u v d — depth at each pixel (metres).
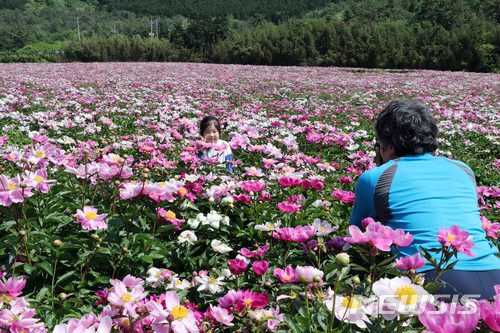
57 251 2.37
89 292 2.58
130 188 2.59
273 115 10.16
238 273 2.27
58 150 3.28
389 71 39.19
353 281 1.68
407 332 1.62
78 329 1.46
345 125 9.86
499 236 3.41
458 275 2.31
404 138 2.81
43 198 3.13
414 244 2.46
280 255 2.84
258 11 171.50
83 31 148.88
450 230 1.95
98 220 2.36
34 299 2.28
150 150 4.78
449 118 11.25
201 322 1.83
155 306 1.49
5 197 2.27
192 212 3.28
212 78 23.17
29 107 10.23
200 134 5.84
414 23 76.88
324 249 2.34
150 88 16.62
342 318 1.62
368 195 2.69
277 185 3.97
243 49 52.00
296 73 30.69
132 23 151.75
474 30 45.84
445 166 2.72
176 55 57.66
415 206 2.55
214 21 62.19
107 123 7.43
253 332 1.77
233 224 3.38
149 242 2.68
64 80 19.38
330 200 4.06
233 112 10.03
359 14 93.88
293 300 2.01
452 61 44.69
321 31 50.50
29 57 55.19
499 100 16.61
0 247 2.51
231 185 3.44
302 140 7.48
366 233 1.75
